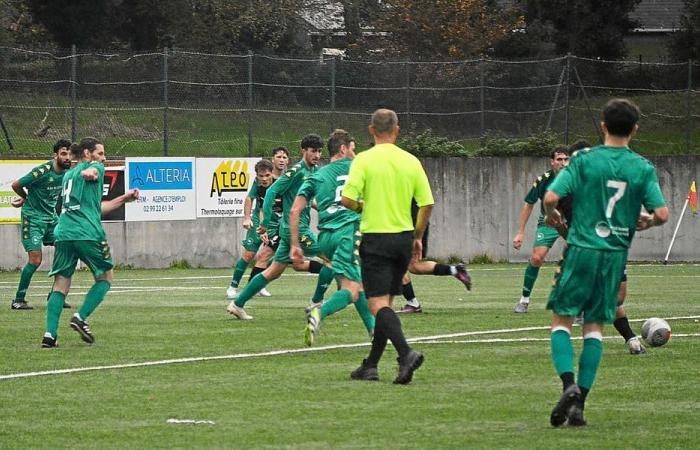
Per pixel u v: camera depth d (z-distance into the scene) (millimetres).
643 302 42688
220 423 18688
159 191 65062
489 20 100312
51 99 64125
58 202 40500
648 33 132500
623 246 18453
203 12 102062
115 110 65250
